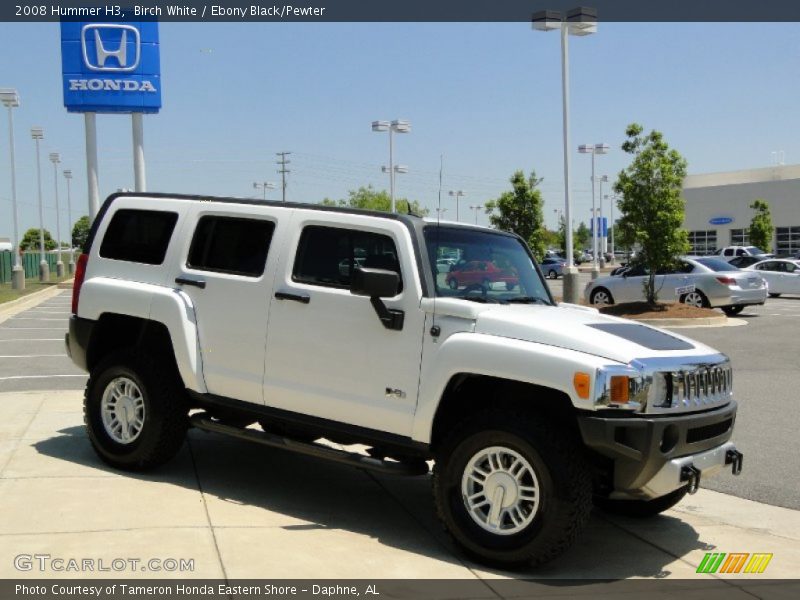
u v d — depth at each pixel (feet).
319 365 18.57
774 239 208.44
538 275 21.33
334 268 18.81
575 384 15.42
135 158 62.85
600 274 171.12
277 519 18.33
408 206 20.74
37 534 16.53
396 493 21.13
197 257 20.99
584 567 16.66
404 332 17.54
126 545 16.14
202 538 16.75
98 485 20.10
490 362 16.29
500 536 15.94
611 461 16.44
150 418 20.67
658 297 72.43
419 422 17.20
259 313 19.49
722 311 74.28
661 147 66.74
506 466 16.11
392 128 118.11
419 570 15.80
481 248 19.83
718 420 17.03
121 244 22.40
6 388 34.65
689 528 19.70
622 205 68.08
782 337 57.52
